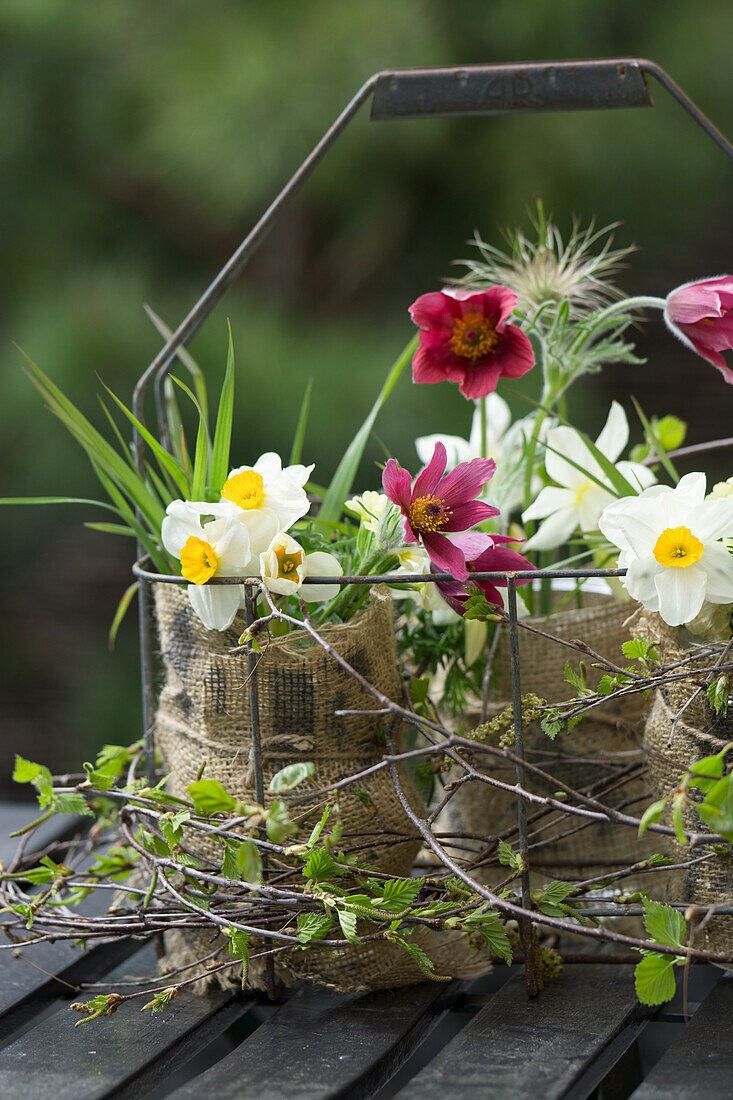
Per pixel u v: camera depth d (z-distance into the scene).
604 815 1.84
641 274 4.62
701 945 1.89
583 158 4.29
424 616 1.98
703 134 4.26
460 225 4.58
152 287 4.61
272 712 1.89
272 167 4.25
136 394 1.96
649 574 1.84
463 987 1.94
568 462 1.94
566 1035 1.86
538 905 1.88
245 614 1.89
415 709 1.94
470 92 1.93
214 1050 2.03
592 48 4.28
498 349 1.92
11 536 4.72
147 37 4.44
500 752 1.84
